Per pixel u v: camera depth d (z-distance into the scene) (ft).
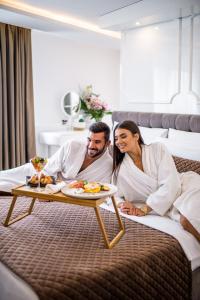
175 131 9.24
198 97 9.19
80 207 6.28
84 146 6.97
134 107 11.23
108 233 5.02
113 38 13.34
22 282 3.60
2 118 11.68
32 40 12.93
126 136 6.29
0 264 4.02
